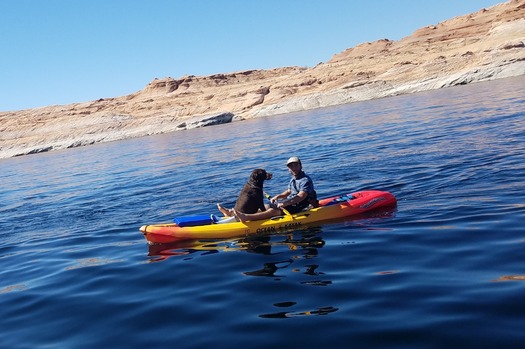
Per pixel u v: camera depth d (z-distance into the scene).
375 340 3.98
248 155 21.80
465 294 4.64
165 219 10.62
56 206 14.79
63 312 5.53
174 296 5.60
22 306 5.91
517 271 5.05
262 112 66.69
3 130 77.56
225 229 8.12
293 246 7.13
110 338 4.65
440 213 7.86
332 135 25.09
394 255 6.12
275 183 13.30
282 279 5.72
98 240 9.35
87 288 6.32
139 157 30.58
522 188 8.58
